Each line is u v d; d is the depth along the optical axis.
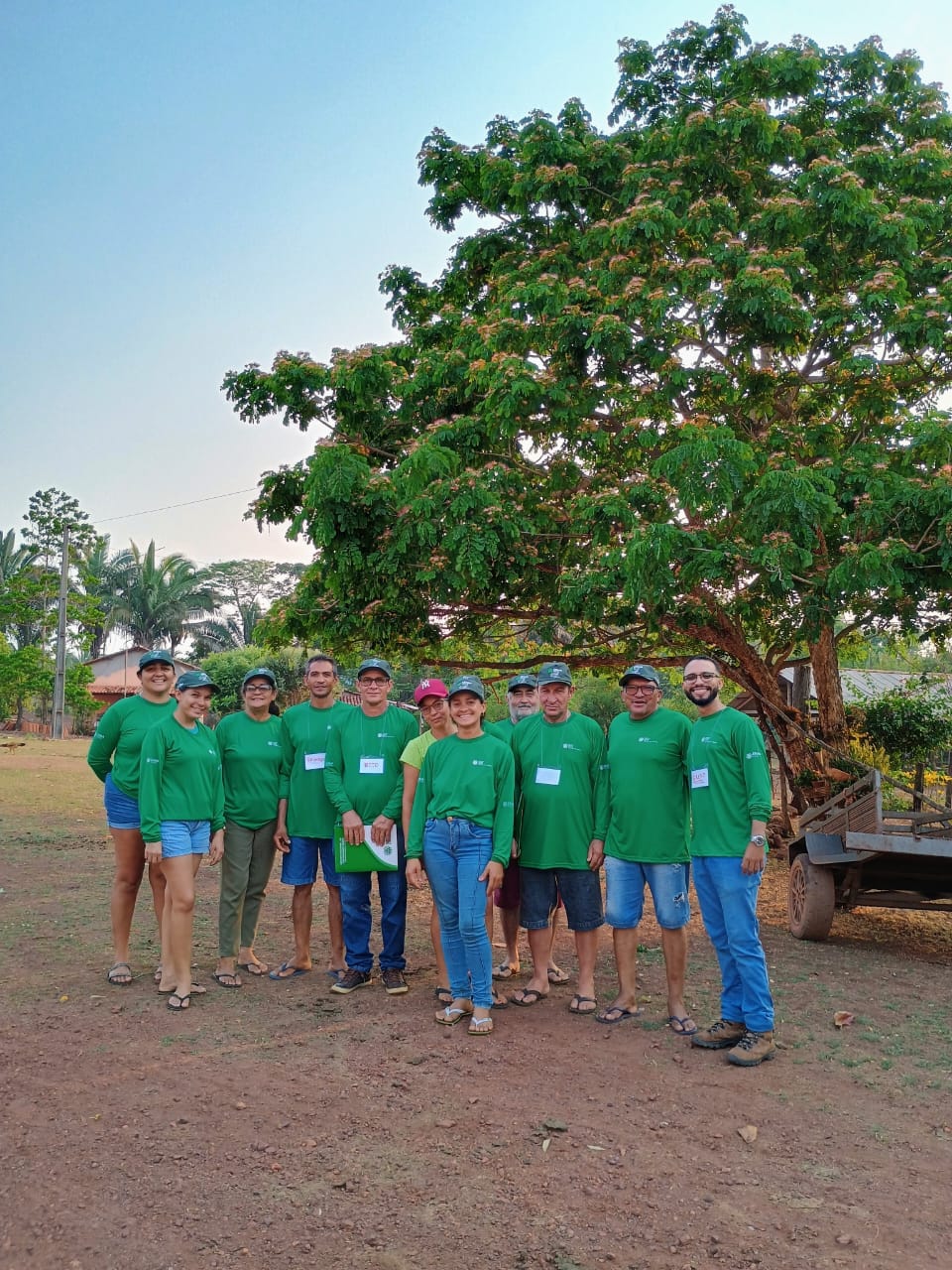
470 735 5.71
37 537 44.25
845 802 8.62
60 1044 5.22
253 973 6.73
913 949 8.31
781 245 10.27
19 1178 3.75
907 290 10.12
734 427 11.00
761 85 11.25
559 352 10.38
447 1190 3.68
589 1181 3.75
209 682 6.05
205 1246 3.29
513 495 10.41
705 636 11.89
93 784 20.27
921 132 11.37
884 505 8.91
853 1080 4.86
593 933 5.96
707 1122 4.30
